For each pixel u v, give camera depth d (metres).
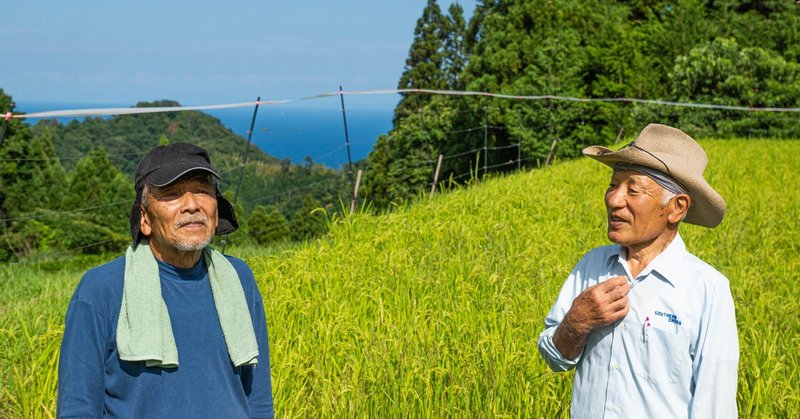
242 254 11.87
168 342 2.86
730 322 3.08
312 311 6.10
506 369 4.82
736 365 3.07
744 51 31.69
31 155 36.31
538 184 14.82
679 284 3.15
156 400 2.85
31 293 10.15
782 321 6.62
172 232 2.88
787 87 30.38
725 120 30.69
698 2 42.59
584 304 3.13
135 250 2.97
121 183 35.50
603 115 33.31
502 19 36.47
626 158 3.18
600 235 10.26
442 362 5.05
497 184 14.51
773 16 43.44
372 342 5.22
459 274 7.40
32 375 4.57
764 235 10.67
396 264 7.46
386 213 10.49
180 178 2.89
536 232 9.73
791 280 8.21
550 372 4.82
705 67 31.25
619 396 3.17
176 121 42.12
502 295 6.45
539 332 5.71
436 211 10.88
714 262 8.89
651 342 3.13
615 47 34.19
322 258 7.93
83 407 2.77
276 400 4.50
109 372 2.85
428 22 59.03
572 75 33.56
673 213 3.20
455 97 38.47
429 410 4.45
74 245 32.62
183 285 2.99
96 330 2.83
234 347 2.99
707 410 3.02
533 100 33.41
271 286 6.87
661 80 36.03
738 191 14.32
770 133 30.16
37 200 35.28
